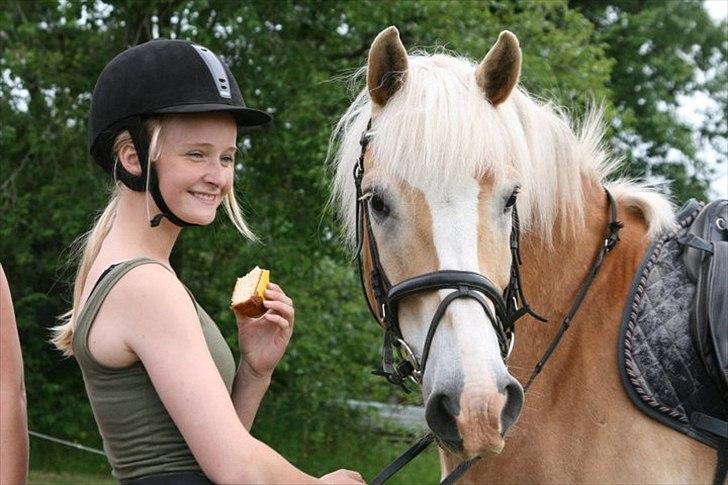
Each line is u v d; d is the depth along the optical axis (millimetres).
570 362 2250
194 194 1684
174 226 1714
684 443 2137
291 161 8477
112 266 1604
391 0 7922
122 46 8555
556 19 9156
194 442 1483
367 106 2238
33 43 8500
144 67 1666
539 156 2188
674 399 2146
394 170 1961
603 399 2186
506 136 2039
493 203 1955
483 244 1924
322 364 9273
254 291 1828
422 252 1924
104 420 1599
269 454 1506
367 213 2096
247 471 1462
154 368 1516
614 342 2225
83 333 1581
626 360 2170
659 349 2172
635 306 2211
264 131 8172
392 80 2086
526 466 2234
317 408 9539
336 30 8414
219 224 8086
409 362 2037
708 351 2135
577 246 2320
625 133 13281
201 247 8289
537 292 2287
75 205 8234
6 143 8320
